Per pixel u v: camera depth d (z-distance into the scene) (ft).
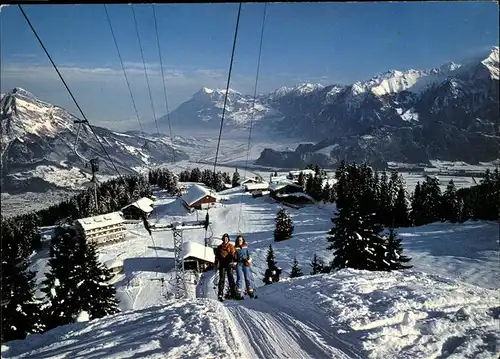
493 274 134.00
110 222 236.63
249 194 397.60
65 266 91.61
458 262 150.30
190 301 36.04
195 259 178.40
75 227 233.55
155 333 25.81
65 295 89.56
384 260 111.34
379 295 31.63
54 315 87.81
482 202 226.99
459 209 227.20
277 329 26.58
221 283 39.91
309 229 240.94
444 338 22.67
